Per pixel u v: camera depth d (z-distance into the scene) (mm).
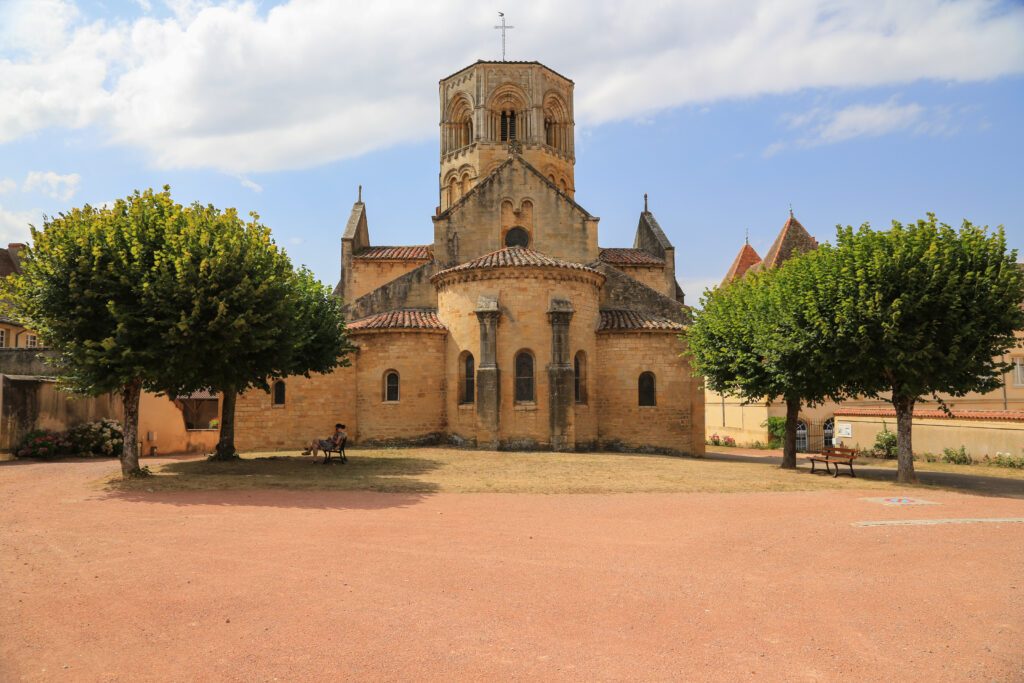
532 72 41750
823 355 21906
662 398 33594
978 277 19969
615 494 18516
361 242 45031
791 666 6973
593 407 33438
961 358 20188
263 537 12453
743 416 50000
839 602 9047
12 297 19469
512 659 7105
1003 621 8344
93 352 18250
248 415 33719
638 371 33656
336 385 33781
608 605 8836
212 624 8047
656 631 7938
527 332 31703
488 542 12281
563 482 20562
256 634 7742
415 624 8094
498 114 41906
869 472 25625
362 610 8555
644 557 11328
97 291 18734
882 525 14188
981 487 20984
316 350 27844
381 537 12562
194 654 7188
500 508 16016
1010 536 13125
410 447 32812
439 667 6895
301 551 11430
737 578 10141
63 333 18969
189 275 19094
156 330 19141
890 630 8023
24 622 8094
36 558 10898
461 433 32531
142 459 29594
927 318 20641
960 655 7281
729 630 7992
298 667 6871
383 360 33469
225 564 10578
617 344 33844
